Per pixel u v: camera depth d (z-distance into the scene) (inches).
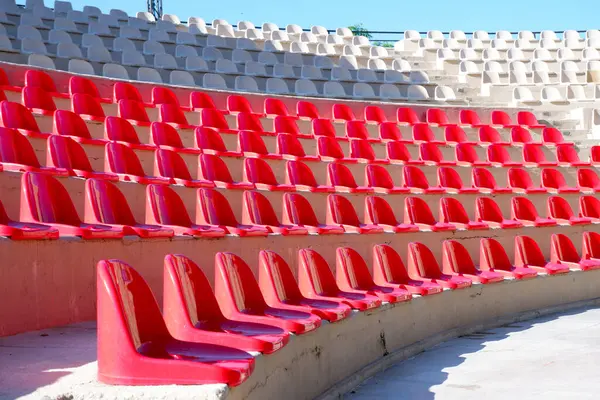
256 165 313.1
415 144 426.0
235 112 399.5
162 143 318.7
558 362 192.9
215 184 272.5
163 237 191.9
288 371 137.6
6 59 442.3
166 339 116.0
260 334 132.6
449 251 270.5
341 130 440.1
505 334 241.8
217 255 150.6
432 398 159.8
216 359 107.7
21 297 150.5
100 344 101.0
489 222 331.6
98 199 198.5
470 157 428.8
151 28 622.5
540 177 427.8
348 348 177.6
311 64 634.8
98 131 313.1
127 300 109.9
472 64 632.4
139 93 390.0
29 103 310.3
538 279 280.4
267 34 726.5
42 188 180.7
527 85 572.1
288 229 242.7
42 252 156.2
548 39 740.7
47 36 532.1
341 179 343.3
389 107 481.7
